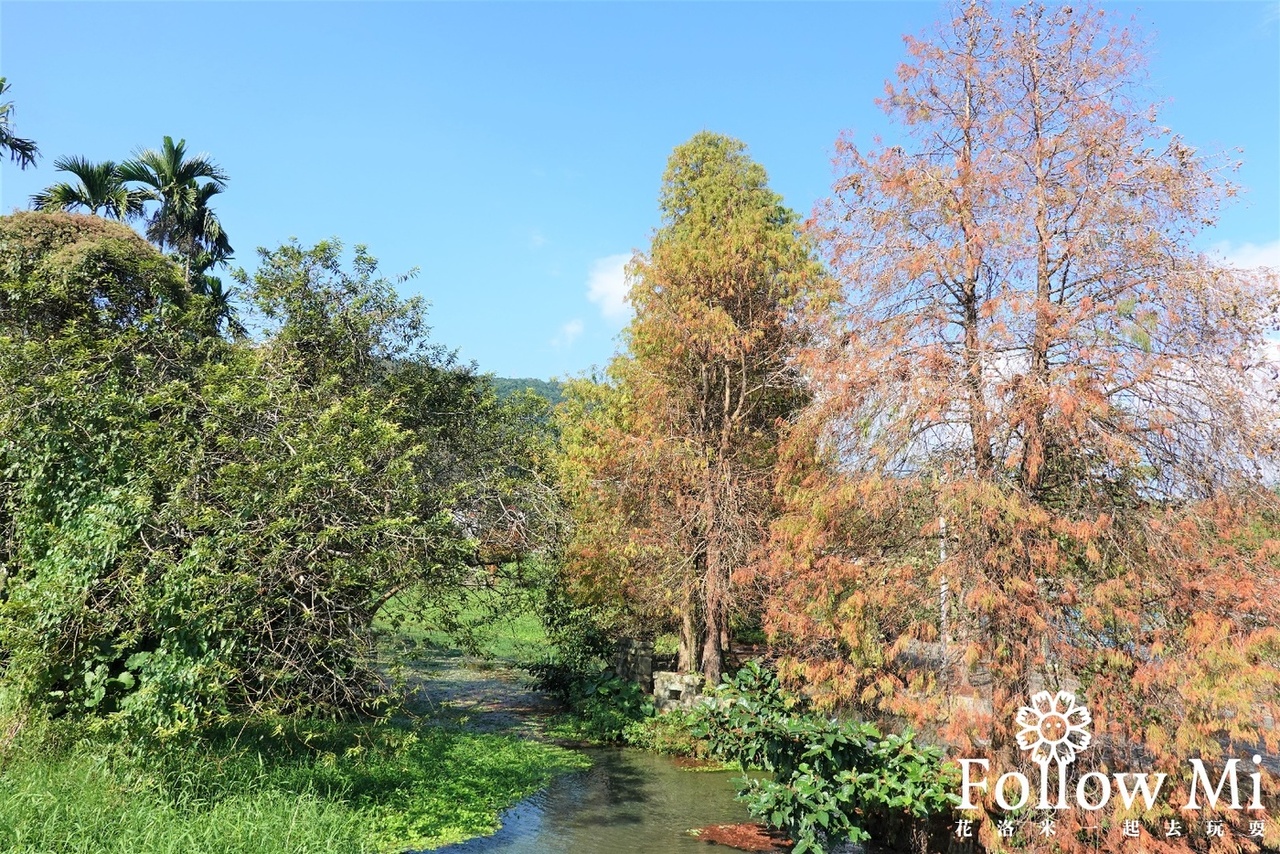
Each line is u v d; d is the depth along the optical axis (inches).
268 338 431.2
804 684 348.2
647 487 553.0
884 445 312.0
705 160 673.0
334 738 369.4
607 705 542.0
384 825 303.6
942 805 284.5
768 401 566.3
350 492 327.0
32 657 297.4
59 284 398.9
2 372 322.7
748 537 510.9
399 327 478.3
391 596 361.7
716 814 370.9
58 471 330.6
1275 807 249.4
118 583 307.4
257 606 298.0
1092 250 294.0
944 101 346.0
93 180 773.3
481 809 348.5
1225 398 269.4
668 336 550.0
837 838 311.7
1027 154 315.9
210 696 296.0
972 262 314.0
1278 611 243.0
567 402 714.8
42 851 215.6
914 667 308.5
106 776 264.8
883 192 332.2
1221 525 267.1
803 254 555.2
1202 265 284.0
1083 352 276.7
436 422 472.4
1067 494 292.8
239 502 303.9
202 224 831.1
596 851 316.8
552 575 511.5
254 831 246.1
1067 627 272.4
